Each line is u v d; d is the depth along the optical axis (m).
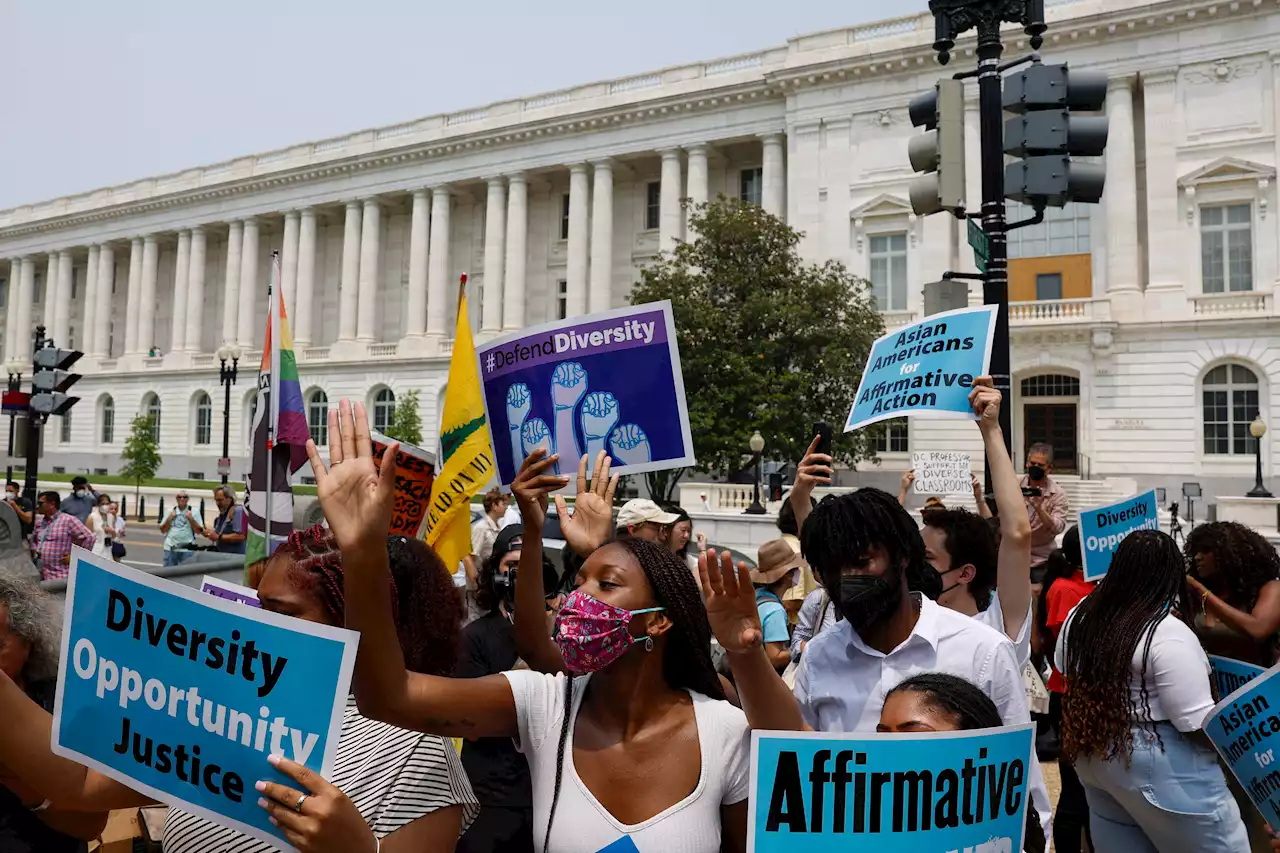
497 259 50.25
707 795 2.62
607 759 2.68
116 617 2.44
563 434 4.77
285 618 2.31
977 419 4.66
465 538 6.37
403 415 46.59
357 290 54.75
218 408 57.38
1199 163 34.19
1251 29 33.41
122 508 33.56
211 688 2.33
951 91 7.76
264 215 57.75
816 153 40.56
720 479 39.03
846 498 3.61
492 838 4.55
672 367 4.63
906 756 2.42
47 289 66.88
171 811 2.78
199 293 60.00
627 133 46.56
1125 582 4.14
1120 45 35.31
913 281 38.34
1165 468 34.03
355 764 2.58
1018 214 37.59
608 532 3.78
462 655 5.19
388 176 53.34
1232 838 3.98
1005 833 2.55
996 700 3.59
